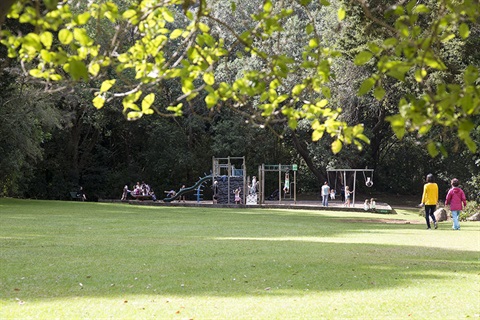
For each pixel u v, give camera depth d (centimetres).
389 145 7425
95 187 7038
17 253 1586
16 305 942
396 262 1445
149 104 573
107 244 1845
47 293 1045
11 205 4200
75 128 6688
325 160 6269
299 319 857
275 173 7075
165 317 864
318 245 1850
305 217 3650
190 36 557
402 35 483
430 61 475
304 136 6706
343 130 559
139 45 570
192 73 562
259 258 1508
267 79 566
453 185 2639
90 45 535
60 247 1742
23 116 4166
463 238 2145
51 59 497
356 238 2142
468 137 464
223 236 2203
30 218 3008
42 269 1311
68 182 6688
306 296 1023
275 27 532
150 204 5319
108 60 558
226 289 1085
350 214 4222
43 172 6838
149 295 1029
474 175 4638
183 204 5194
